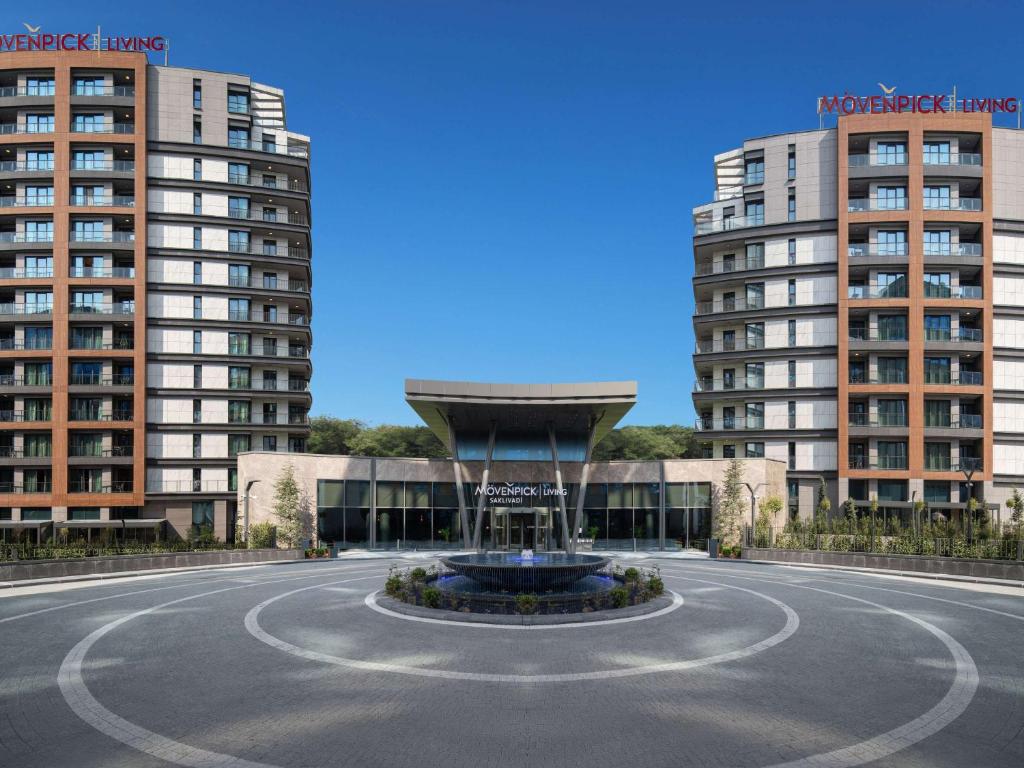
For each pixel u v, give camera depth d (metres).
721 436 58.22
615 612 20.34
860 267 55.91
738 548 42.44
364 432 94.00
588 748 10.15
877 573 33.50
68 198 54.84
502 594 22.39
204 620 19.94
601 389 43.41
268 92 63.09
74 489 53.66
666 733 10.77
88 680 13.71
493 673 14.19
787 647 16.56
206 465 56.19
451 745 10.27
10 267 56.09
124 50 58.62
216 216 57.97
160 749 10.14
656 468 50.84
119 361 55.56
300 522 46.16
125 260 57.56
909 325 54.25
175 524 55.00
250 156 59.38
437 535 50.94
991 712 11.79
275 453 46.22
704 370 61.91
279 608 21.97
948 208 55.56
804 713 11.72
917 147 55.41
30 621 19.89
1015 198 56.50
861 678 13.88
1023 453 54.44
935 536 41.41
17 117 56.16
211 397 56.84
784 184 59.09
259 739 10.52
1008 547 34.91
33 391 53.34
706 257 63.75
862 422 55.44
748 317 58.47
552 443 48.94
